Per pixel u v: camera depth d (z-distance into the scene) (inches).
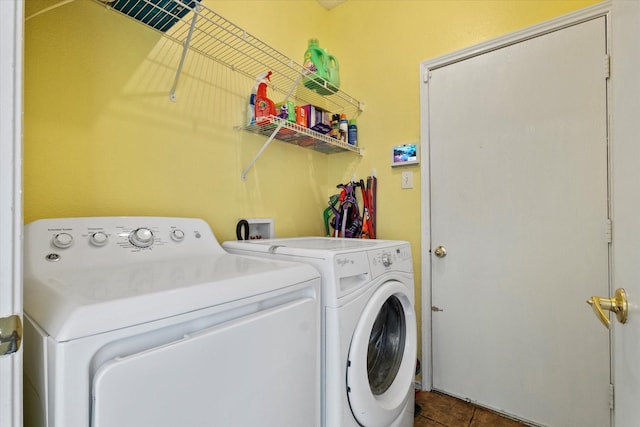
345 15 88.8
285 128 63.4
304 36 82.7
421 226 73.6
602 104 54.3
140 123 48.7
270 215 71.1
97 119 44.0
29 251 32.3
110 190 45.2
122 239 39.8
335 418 38.4
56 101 40.3
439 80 71.8
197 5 44.3
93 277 30.0
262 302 31.5
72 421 18.6
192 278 29.4
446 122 70.7
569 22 57.1
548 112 59.1
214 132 59.5
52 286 26.3
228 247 55.1
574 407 55.9
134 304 22.2
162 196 51.3
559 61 58.1
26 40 38.0
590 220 55.1
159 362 21.8
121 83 46.6
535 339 59.8
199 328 26.0
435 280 71.8
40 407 20.4
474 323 66.6
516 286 61.9
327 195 89.3
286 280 33.7
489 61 65.4
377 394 47.3
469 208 67.4
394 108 78.9
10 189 15.4
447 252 70.1
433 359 71.9
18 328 15.6
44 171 39.3
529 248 60.6
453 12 70.4
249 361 28.0
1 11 15.2
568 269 56.9
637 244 20.0
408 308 54.0
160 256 42.3
